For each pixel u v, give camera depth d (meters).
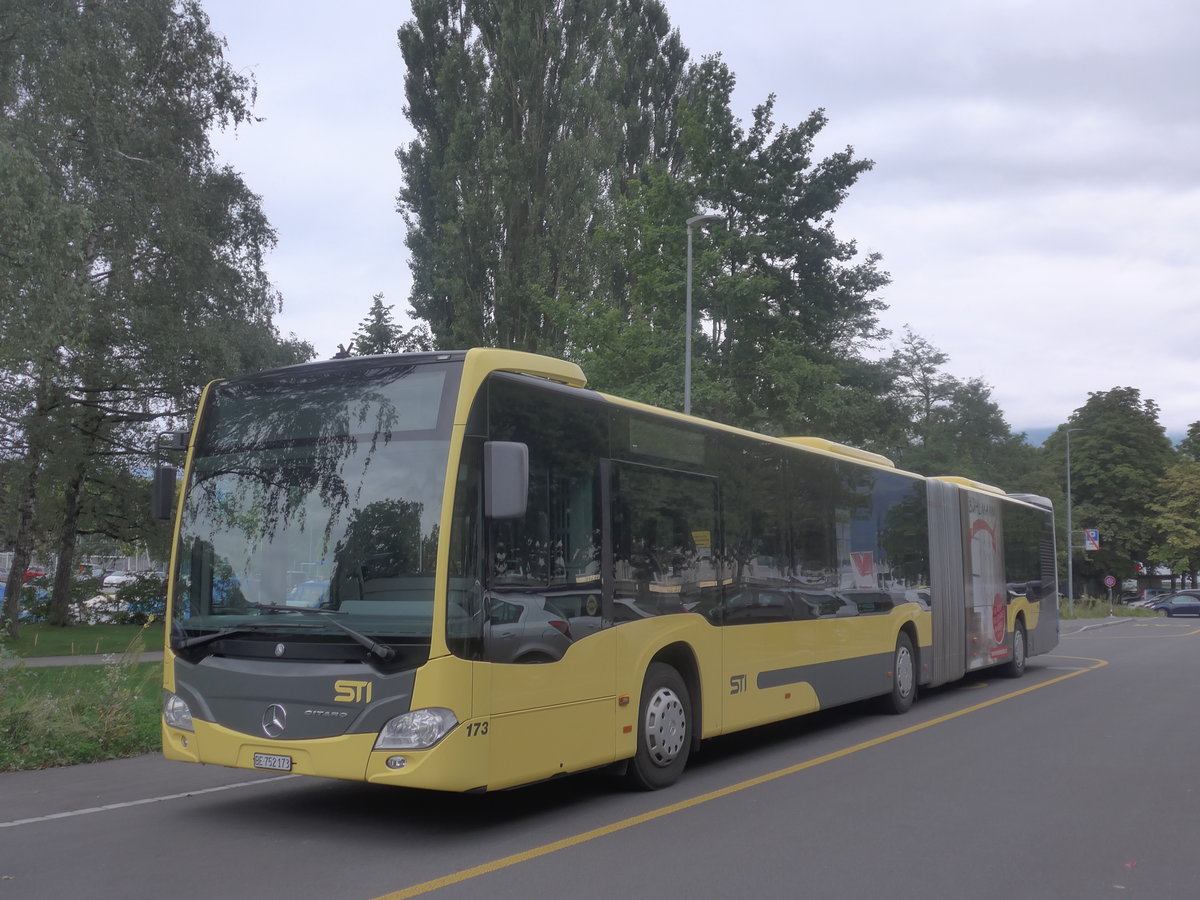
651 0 46.59
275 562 7.32
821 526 12.20
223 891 5.93
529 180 39.66
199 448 7.92
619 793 8.77
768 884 6.12
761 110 32.81
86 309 19.72
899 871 6.42
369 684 6.79
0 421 27.30
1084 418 74.38
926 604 15.21
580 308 33.00
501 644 7.14
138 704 12.56
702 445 9.90
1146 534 71.56
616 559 8.47
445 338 39.72
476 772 6.82
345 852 6.84
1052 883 6.21
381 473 7.18
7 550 37.69
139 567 41.31
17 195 18.44
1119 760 10.38
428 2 42.53
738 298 29.91
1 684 10.98
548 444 7.82
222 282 29.52
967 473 50.25
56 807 8.31
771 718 10.67
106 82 24.86
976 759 10.47
